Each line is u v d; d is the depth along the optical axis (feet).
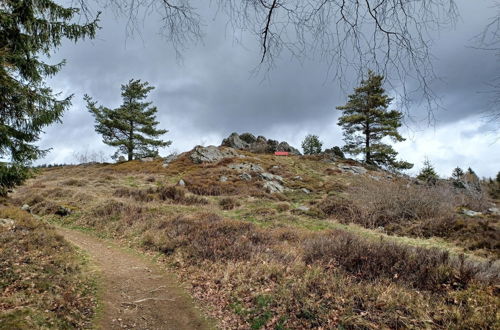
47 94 27.91
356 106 105.09
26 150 27.35
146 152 116.57
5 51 23.50
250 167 95.76
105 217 42.65
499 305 15.57
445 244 33.47
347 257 21.58
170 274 24.49
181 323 16.94
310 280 18.98
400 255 21.21
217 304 18.84
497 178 87.76
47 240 25.82
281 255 24.29
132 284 21.81
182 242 30.04
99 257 27.55
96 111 107.86
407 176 94.43
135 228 37.52
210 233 31.07
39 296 16.02
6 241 22.97
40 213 46.55
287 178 90.12
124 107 117.29
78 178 82.84
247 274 21.38
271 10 6.97
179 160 105.60
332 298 17.04
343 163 116.98
